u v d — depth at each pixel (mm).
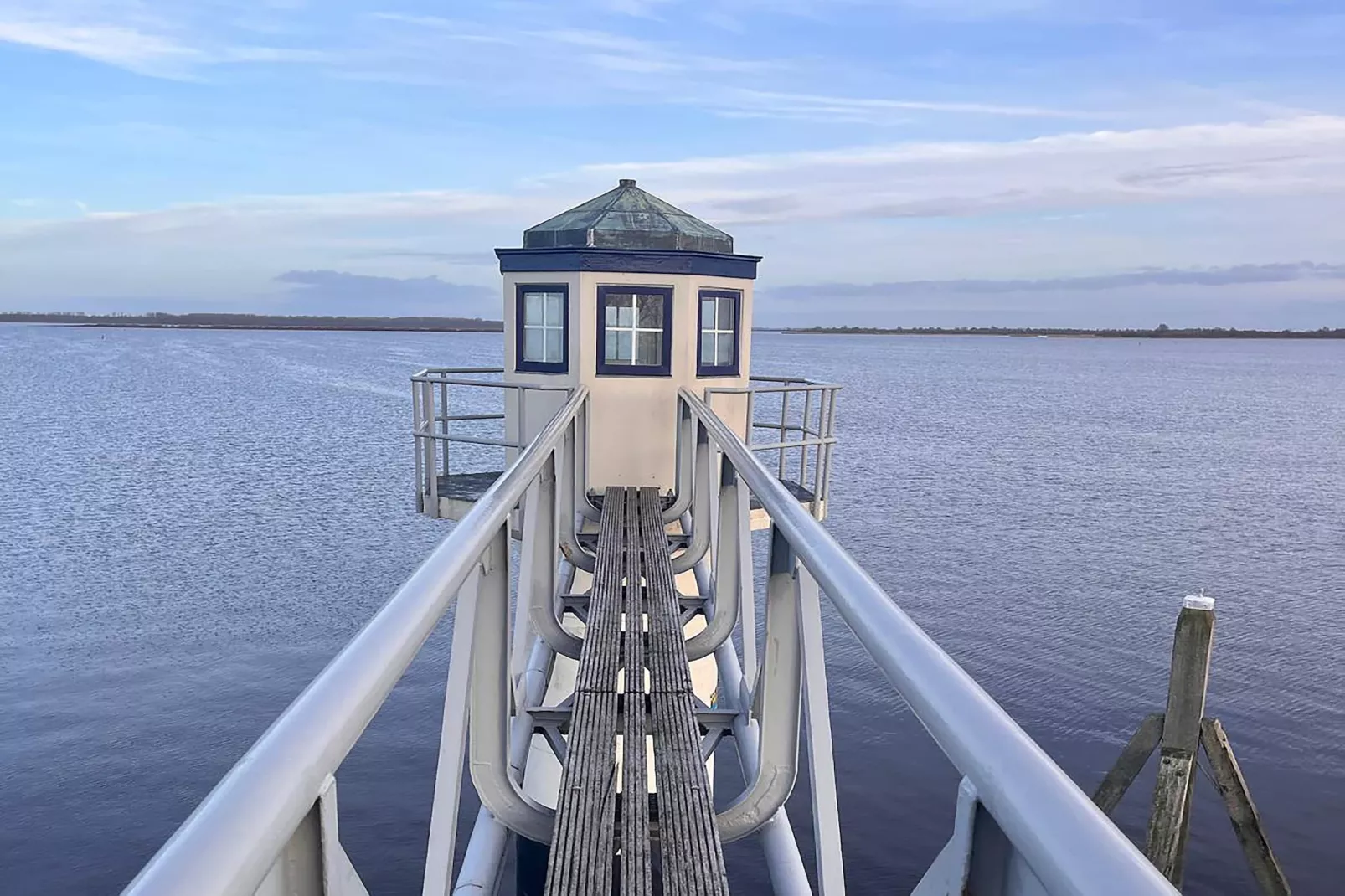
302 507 39406
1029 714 18531
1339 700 19484
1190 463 56844
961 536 34156
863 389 126125
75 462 51594
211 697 20359
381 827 15055
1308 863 14500
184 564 30328
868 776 16156
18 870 14680
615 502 7828
